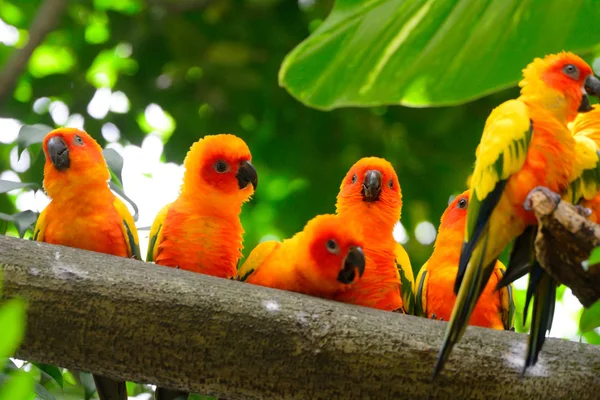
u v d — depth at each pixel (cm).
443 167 1906
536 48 1041
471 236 793
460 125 1909
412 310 1138
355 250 984
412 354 771
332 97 1070
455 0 1046
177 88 1955
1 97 1667
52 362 776
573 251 707
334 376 773
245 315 773
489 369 766
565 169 812
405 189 1903
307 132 1938
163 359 770
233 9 1973
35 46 1686
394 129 1939
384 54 1056
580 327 748
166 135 2089
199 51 1947
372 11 1057
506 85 1058
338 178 1912
